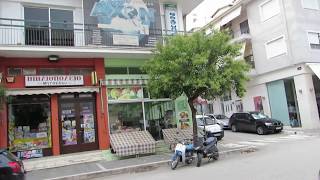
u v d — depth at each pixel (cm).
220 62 1453
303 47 2383
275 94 2669
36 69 1532
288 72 2516
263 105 2778
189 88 1450
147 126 1734
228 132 2569
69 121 1556
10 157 816
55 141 1505
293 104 2547
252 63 2880
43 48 1438
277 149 1467
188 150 1241
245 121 2425
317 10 2519
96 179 1166
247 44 2920
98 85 1609
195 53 1402
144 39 1716
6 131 1430
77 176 1173
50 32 1559
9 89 1430
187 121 1845
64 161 1411
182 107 1844
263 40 2727
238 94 1498
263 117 2364
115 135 1561
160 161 1340
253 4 2825
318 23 2498
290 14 2445
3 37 1480
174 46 1416
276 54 2600
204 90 1456
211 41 1426
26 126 1486
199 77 1371
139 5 1747
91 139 1590
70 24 1600
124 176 1168
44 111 1525
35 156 1481
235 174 950
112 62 1680
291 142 1688
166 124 1792
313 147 1370
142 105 1731
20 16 1543
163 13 1878
